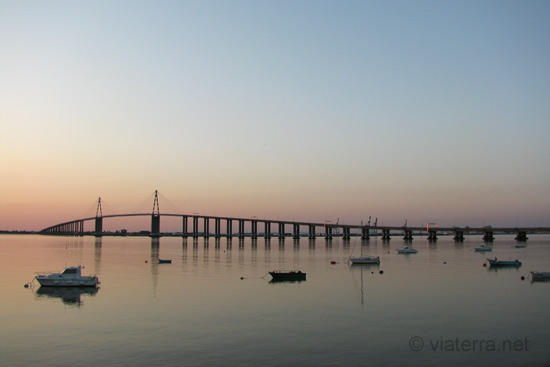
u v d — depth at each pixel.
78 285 88.69
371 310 67.44
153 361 45.97
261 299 76.12
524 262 152.12
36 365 44.97
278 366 44.88
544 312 66.56
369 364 45.56
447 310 67.62
